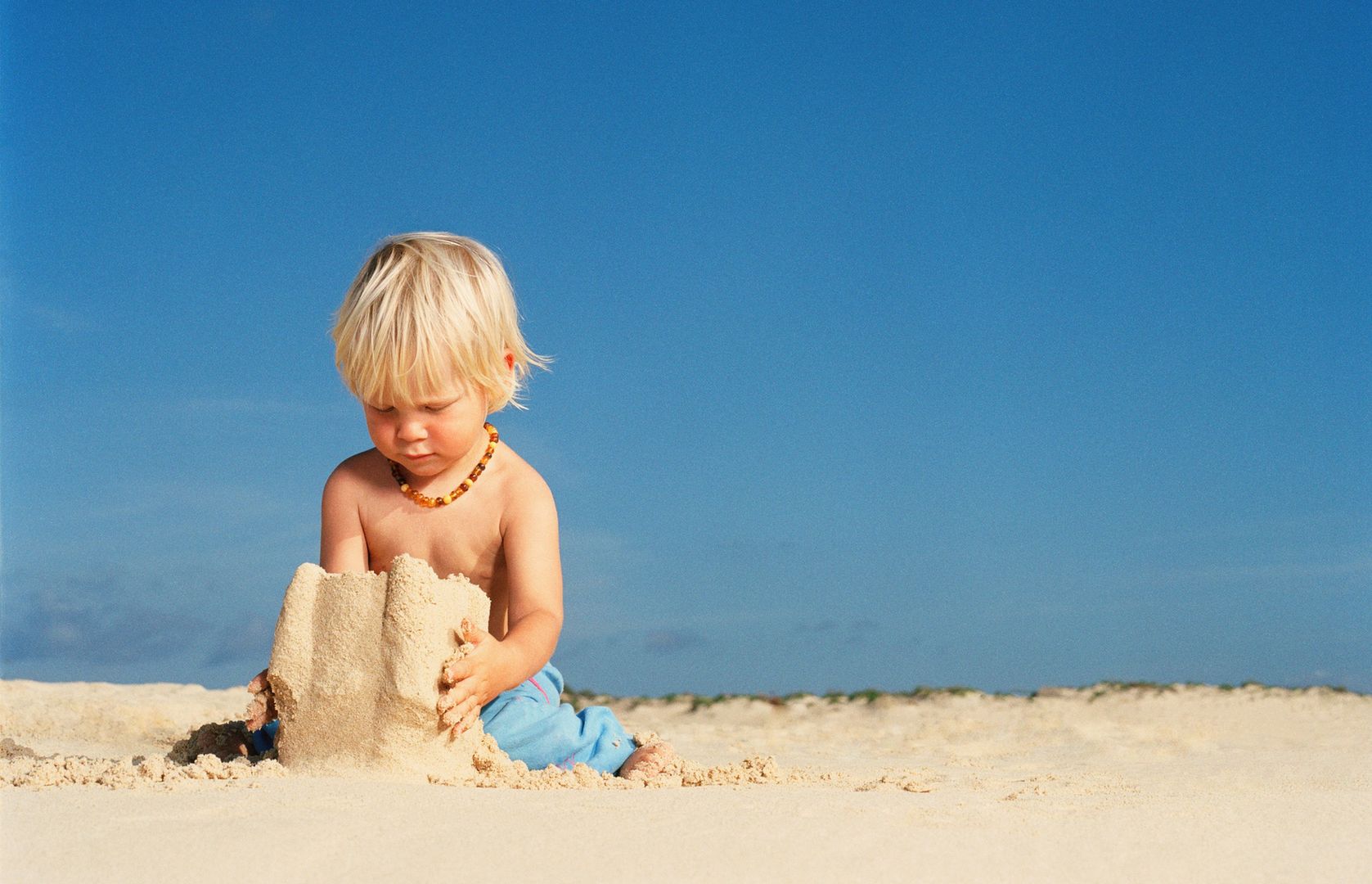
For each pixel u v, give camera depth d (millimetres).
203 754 3688
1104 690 10531
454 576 3732
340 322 4051
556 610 4117
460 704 3594
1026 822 2830
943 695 10484
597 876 2248
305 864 2303
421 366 3861
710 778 3824
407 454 4004
